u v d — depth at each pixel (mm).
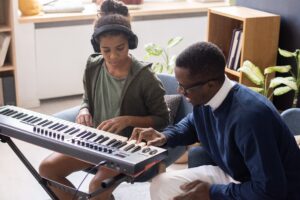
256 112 1666
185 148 2383
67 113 2361
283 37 3336
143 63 2193
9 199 2779
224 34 3561
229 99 1747
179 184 2000
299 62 3064
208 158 2141
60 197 2189
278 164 1656
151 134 1981
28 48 3953
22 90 4047
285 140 1743
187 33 4516
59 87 4234
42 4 4148
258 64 3281
